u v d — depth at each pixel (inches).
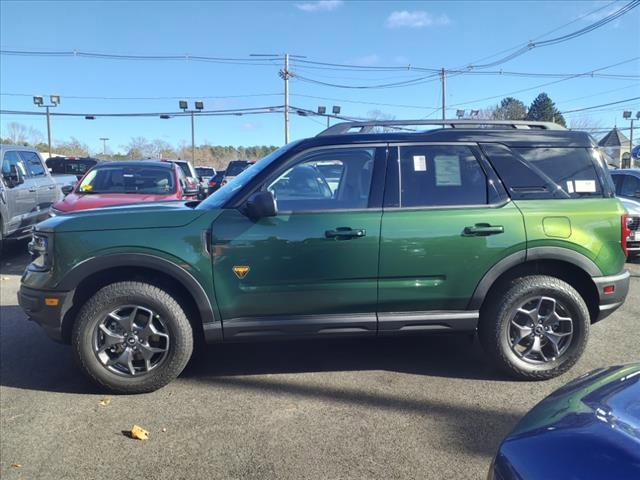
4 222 350.3
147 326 153.8
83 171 677.9
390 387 160.2
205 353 190.2
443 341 201.6
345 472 116.3
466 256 157.6
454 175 162.4
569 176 166.1
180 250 150.7
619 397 84.7
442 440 129.1
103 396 155.6
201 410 146.3
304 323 156.5
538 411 89.4
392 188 159.3
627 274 168.7
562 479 68.0
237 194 157.8
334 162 162.6
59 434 134.0
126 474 116.7
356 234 153.6
